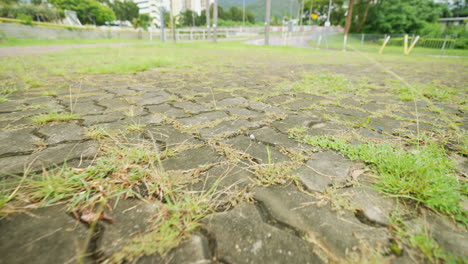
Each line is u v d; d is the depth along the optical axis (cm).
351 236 82
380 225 87
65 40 2534
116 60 655
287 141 157
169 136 161
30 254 72
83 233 80
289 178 114
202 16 7550
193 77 430
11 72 441
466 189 106
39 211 89
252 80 407
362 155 135
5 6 3453
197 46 1773
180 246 77
